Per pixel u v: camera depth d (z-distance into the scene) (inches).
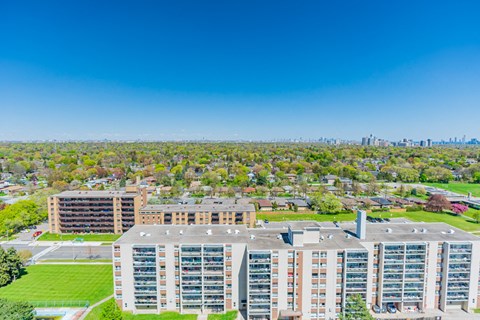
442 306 3560.5
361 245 3464.6
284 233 3875.5
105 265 4744.1
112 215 6240.2
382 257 3479.3
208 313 3538.4
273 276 3348.9
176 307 3612.2
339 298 3437.5
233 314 3508.9
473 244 3496.6
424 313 3506.4
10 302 3061.0
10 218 6235.2
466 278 3535.9
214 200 7490.2
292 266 3351.4
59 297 3806.6
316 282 3383.4
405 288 3516.2
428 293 3563.0
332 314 3435.0
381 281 3499.0
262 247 3398.1
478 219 6737.2
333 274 3395.7
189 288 3548.2
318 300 3403.1
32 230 6456.7
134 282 3563.0
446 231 3909.9
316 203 7568.9
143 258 3540.8
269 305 3378.4
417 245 3491.6
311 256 3341.5
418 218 7081.7
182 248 3476.9
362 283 3440.0
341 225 4163.4
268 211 7544.3
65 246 5575.8
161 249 3543.3
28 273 4458.7
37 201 7081.7
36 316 3427.7
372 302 3548.2
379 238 3636.8
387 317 3425.2
